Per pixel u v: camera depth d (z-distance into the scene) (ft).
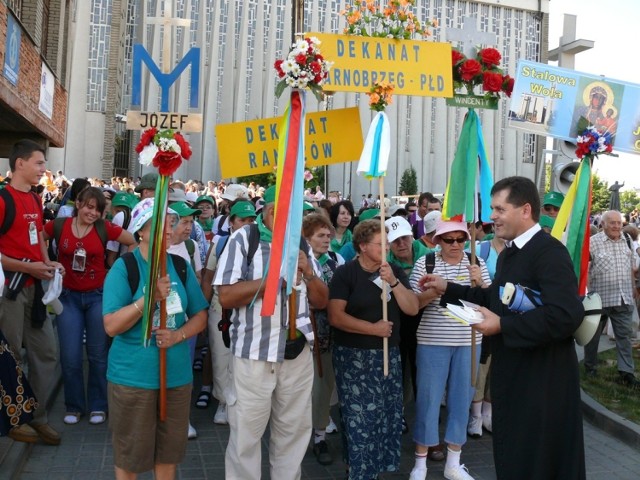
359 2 15.98
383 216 14.19
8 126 42.75
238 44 118.11
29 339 16.66
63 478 15.14
